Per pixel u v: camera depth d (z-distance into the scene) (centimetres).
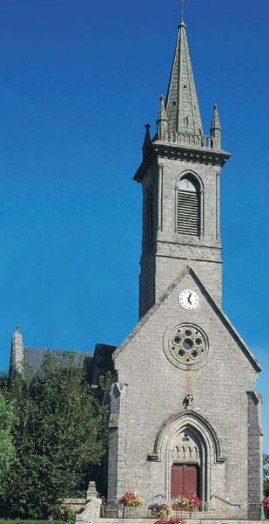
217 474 5425
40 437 5006
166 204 6153
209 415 5547
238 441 5541
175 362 5588
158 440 5347
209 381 5625
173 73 6762
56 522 4378
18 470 4862
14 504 4809
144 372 5497
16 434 5000
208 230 6188
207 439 5491
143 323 5616
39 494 4797
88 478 5500
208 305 5831
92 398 5434
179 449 5456
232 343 5769
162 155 6253
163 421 5425
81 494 5078
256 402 5619
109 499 5103
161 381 5516
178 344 5656
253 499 5397
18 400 5222
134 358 5509
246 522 4584
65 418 5097
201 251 6109
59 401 5169
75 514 4481
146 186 6588
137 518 4547
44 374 5494
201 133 6556
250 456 5506
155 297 5884
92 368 6456
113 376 5484
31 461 4884
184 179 6303
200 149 6284
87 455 5006
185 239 6109
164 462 5325
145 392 5453
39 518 4775
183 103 6594
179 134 6369
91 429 5131
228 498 5394
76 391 5247
